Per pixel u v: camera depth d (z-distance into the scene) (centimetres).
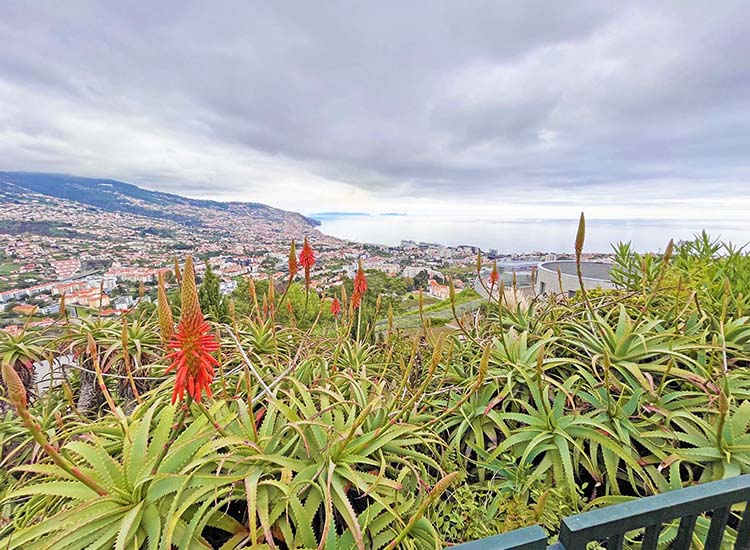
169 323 166
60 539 132
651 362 268
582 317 333
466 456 235
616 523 121
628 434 218
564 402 236
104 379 377
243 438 176
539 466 208
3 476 268
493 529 183
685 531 137
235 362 321
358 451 180
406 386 258
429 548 166
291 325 372
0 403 352
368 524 164
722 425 184
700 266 409
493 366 274
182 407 212
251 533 135
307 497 164
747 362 278
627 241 475
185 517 155
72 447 162
